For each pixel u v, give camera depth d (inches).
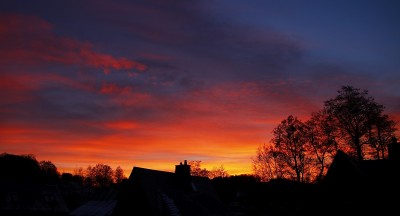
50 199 2284.7
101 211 2005.4
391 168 1529.3
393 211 1438.2
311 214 1868.8
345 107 2283.5
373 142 2234.3
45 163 5561.0
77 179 6363.2
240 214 2733.8
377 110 2219.5
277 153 2711.6
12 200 2097.7
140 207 1455.5
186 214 1461.6
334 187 1604.3
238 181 4028.1
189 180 1857.8
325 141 2445.9
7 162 4525.1
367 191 1515.7
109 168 5807.1
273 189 2810.0
